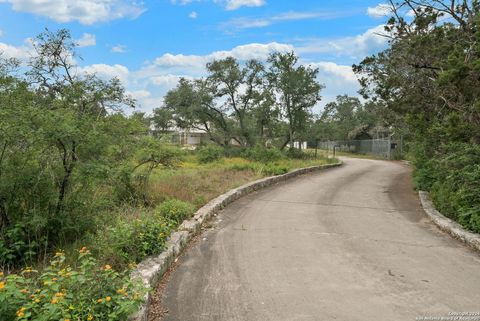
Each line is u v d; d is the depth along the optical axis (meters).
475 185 8.08
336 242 7.32
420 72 13.73
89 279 3.61
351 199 12.81
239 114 38.72
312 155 36.69
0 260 5.66
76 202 6.70
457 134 9.68
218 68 36.78
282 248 6.91
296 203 11.92
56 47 6.89
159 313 4.34
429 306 4.46
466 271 5.67
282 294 4.84
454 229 7.81
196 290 4.99
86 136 6.06
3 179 5.95
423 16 13.99
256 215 9.99
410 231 8.26
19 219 6.18
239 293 4.88
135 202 9.52
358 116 65.56
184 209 8.71
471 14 12.12
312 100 35.25
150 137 10.57
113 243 5.57
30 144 5.80
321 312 4.32
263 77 37.16
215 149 28.80
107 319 3.32
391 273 5.59
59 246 6.27
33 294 3.27
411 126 13.85
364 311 4.34
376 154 47.66
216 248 6.93
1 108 5.66
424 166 14.45
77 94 6.32
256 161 27.56
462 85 9.66
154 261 5.51
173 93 39.31
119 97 6.79
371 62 16.69
